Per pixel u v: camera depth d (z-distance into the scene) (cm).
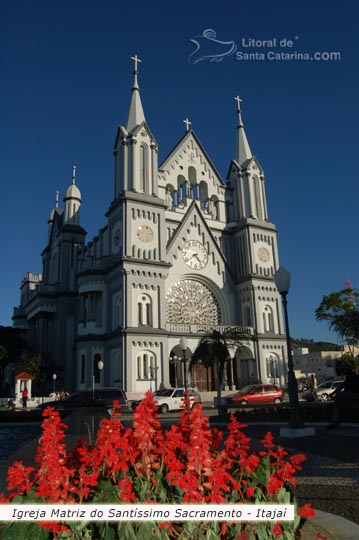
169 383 4788
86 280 5062
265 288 5594
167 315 5097
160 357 4619
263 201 6081
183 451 520
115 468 483
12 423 2891
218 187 6094
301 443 1543
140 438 509
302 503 845
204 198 6003
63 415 3019
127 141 5259
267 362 5359
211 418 2605
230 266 5828
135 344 4522
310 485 988
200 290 5488
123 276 4684
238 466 546
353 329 5347
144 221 5012
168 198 5647
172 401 3612
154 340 4625
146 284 4784
